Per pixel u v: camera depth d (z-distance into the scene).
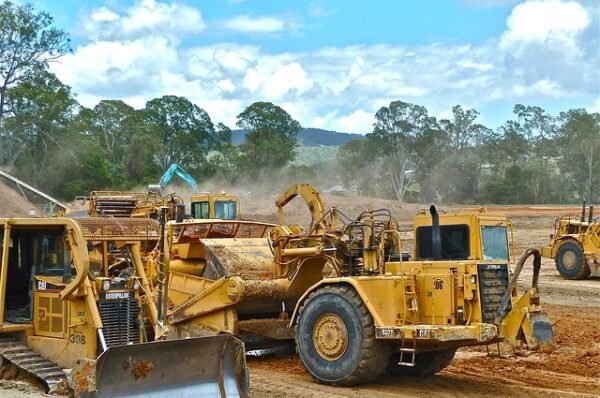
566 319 19.70
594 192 88.31
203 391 9.07
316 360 12.04
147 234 11.40
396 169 85.38
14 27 61.41
